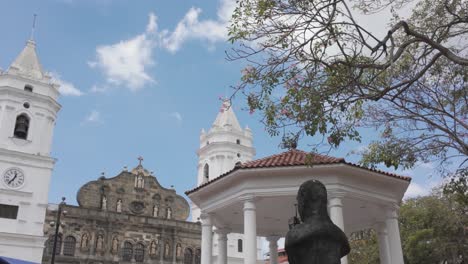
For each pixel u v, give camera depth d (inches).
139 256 2113.7
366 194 703.7
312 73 447.8
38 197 1850.4
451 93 571.2
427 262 1211.2
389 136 579.2
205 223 798.5
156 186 2305.6
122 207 2181.3
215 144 2346.2
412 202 1320.1
